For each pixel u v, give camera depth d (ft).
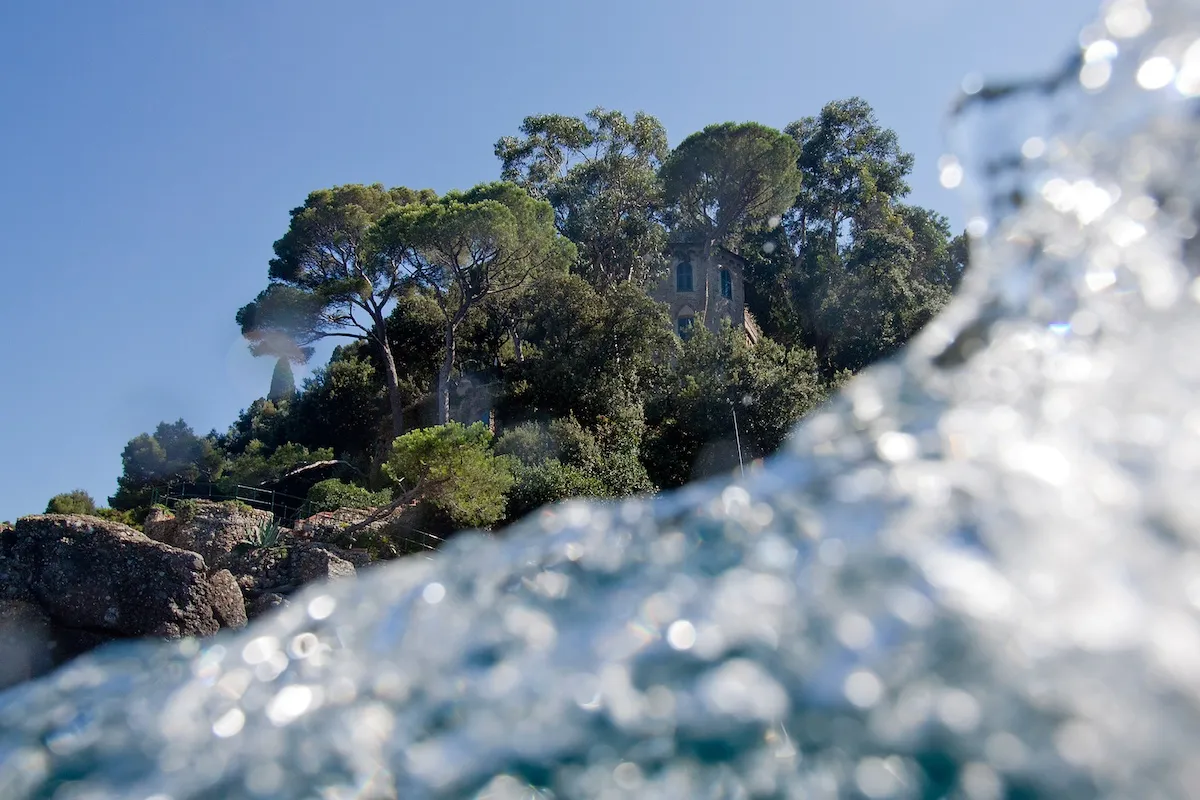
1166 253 3.92
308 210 102.53
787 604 3.48
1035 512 3.27
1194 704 2.73
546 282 98.63
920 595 3.23
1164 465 3.26
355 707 4.14
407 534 62.08
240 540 55.62
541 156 132.05
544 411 93.61
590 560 4.44
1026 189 4.33
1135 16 4.14
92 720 4.65
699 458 91.35
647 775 3.33
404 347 106.83
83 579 44.55
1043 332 3.99
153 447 113.09
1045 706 2.88
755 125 121.08
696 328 101.19
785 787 3.10
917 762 2.96
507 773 3.54
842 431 4.09
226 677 4.82
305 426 114.42
